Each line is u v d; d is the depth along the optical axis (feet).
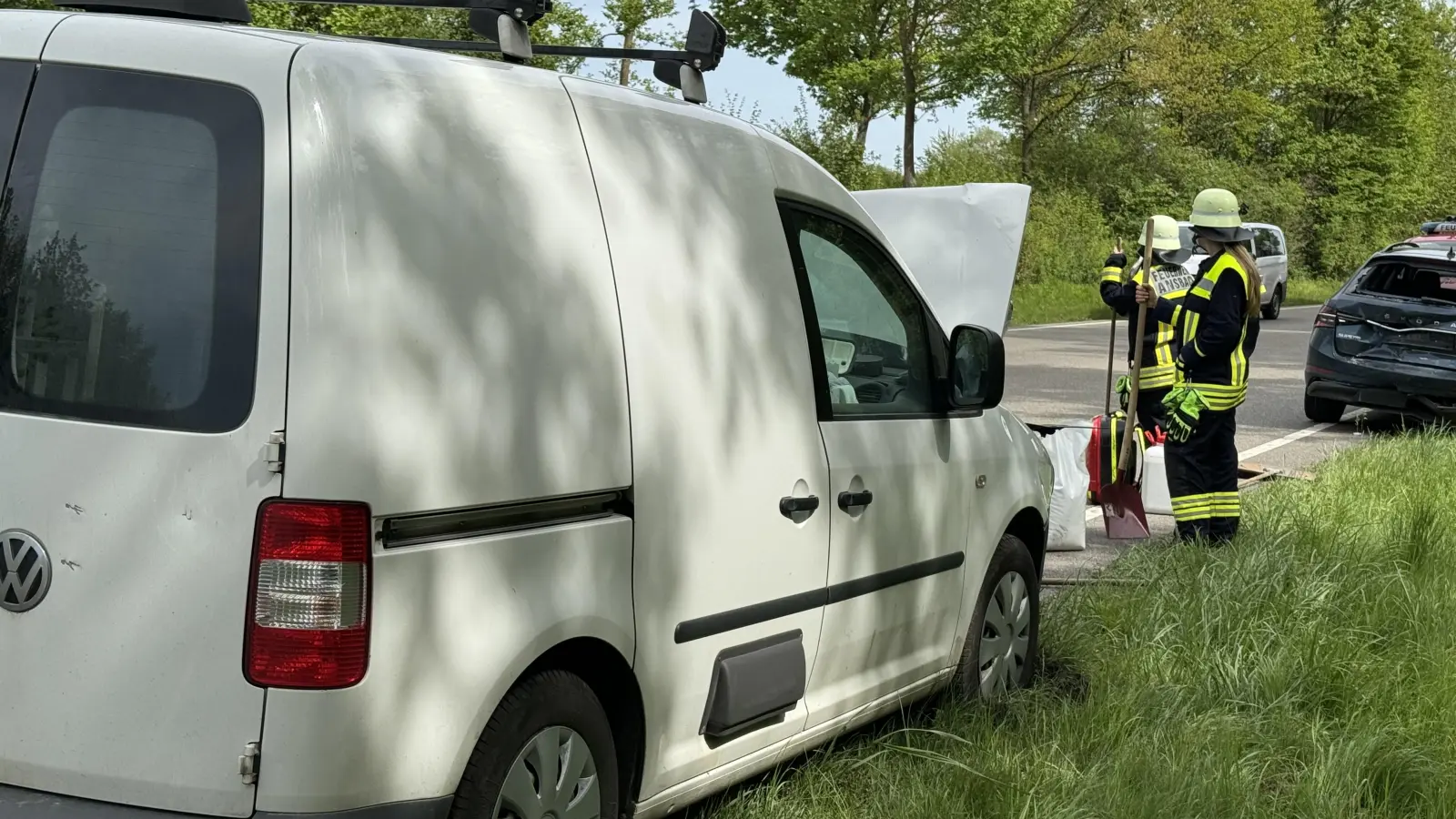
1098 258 118.11
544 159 10.38
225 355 8.68
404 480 8.84
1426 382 44.01
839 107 91.81
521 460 9.73
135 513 8.73
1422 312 44.47
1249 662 18.16
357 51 9.39
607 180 10.96
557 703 10.15
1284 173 184.65
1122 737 15.48
